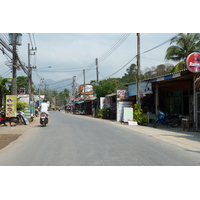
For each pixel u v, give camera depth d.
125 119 19.08
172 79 15.30
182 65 21.56
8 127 15.29
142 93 18.69
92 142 9.47
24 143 9.45
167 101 20.78
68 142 9.47
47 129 14.39
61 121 21.53
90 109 42.88
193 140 10.35
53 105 94.94
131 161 6.45
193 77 13.65
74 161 6.43
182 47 22.64
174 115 18.16
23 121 17.27
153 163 6.28
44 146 8.66
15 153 7.55
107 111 27.42
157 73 35.50
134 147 8.47
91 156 6.98
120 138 10.65
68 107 55.38
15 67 17.83
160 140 10.35
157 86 18.48
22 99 22.77
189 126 13.83
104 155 7.12
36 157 6.94
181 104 18.75
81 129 14.32
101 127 15.62
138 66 18.83
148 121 18.61
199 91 13.32
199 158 6.90
